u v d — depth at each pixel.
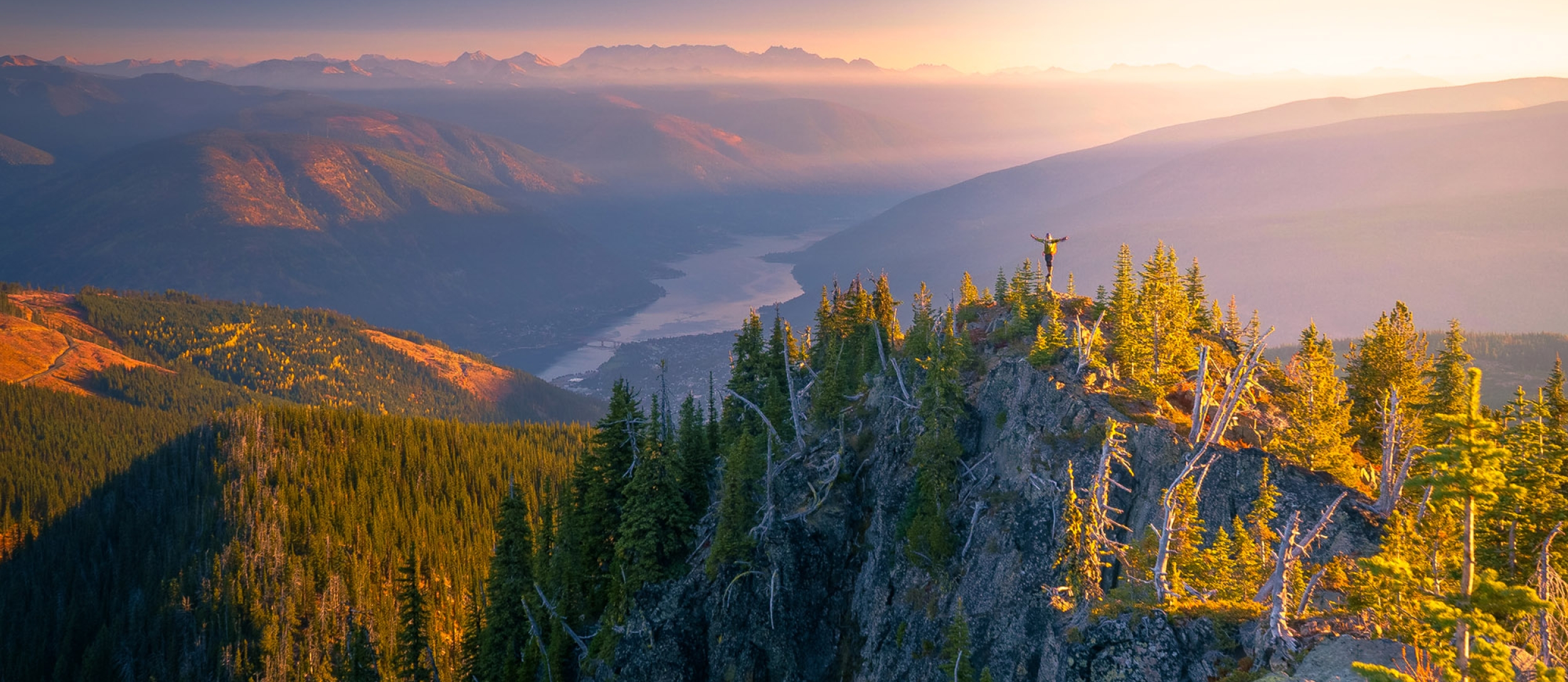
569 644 79.19
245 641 159.88
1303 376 78.94
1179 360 77.00
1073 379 70.94
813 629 74.56
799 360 108.31
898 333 106.12
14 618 176.12
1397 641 37.44
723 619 74.12
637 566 77.31
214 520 197.75
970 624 61.41
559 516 91.25
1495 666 30.84
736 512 76.00
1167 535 48.16
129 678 159.12
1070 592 53.78
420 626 94.56
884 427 82.75
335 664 150.62
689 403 92.31
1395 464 67.00
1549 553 45.88
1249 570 48.38
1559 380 67.69
